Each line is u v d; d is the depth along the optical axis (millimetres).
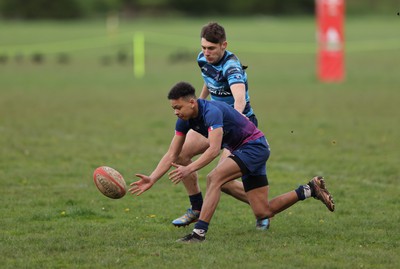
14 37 184250
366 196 36719
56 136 58469
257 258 24547
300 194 28359
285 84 101625
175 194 37844
